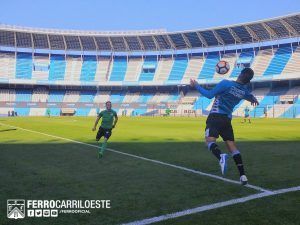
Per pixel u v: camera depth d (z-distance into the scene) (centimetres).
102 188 692
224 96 670
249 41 7169
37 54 7756
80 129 2402
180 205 577
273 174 814
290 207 564
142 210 554
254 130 2383
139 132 2159
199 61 7612
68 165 952
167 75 7600
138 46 7975
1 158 1076
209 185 711
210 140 661
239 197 622
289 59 6600
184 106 7069
